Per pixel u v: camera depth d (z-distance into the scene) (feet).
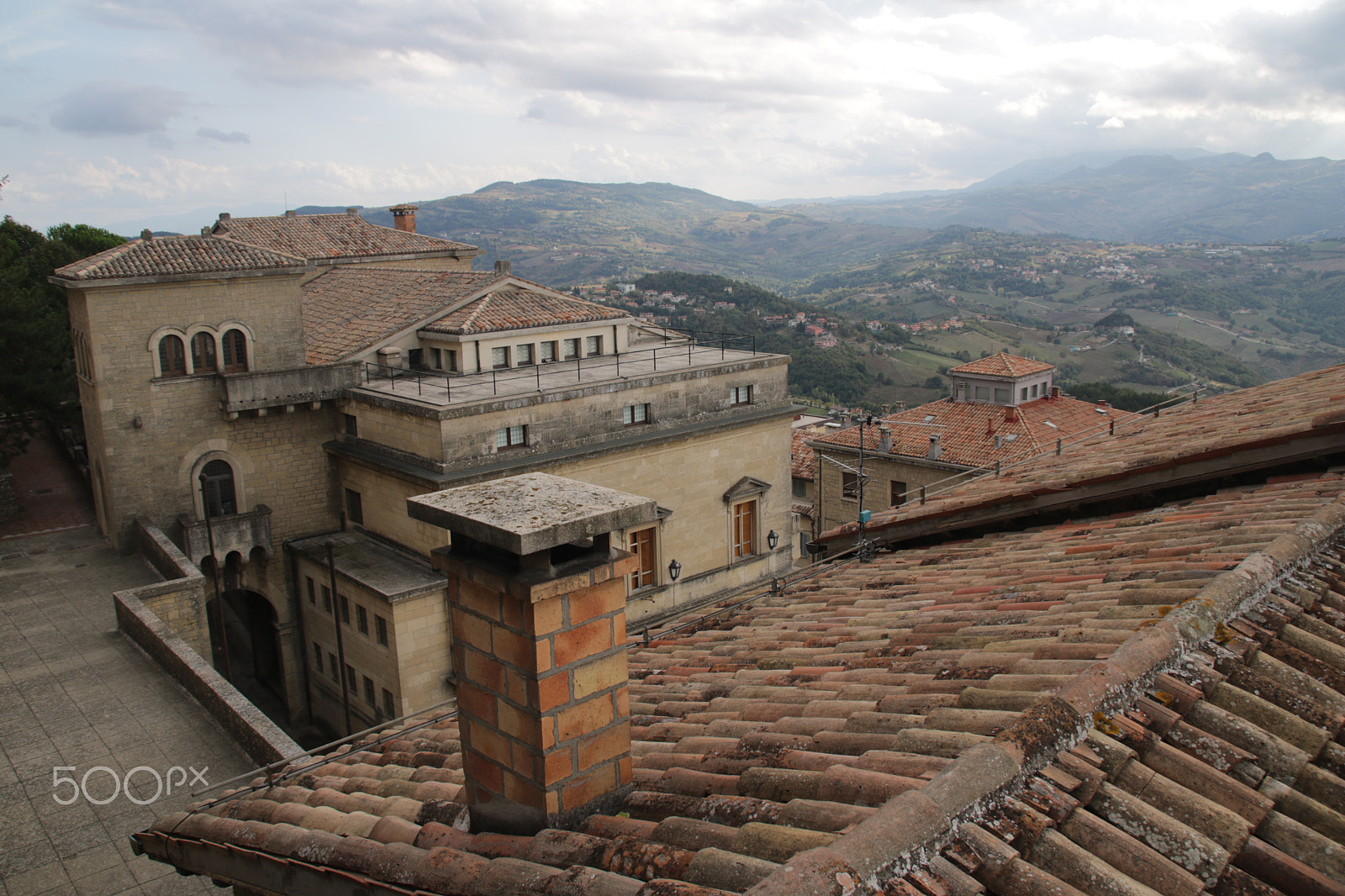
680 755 26.81
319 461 129.90
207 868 34.86
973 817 17.92
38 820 66.13
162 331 116.88
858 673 30.81
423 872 23.00
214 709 79.92
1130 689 22.47
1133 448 53.72
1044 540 45.37
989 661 27.73
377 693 111.86
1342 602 27.78
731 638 44.88
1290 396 54.85
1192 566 31.04
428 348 137.90
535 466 113.91
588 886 19.08
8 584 110.73
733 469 137.69
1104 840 18.06
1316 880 17.98
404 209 212.64
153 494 119.34
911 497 169.48
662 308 614.75
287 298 124.88
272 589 126.82
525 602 22.31
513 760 23.95
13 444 168.66
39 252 200.54
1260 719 22.40
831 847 16.11
